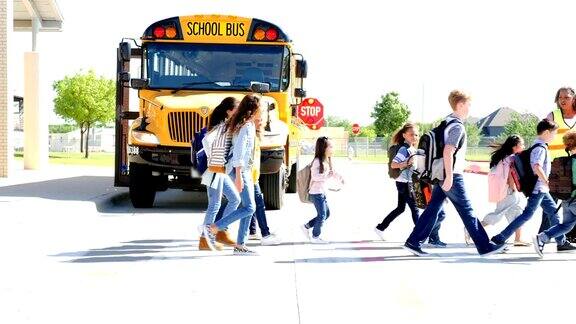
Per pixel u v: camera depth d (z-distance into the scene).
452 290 7.18
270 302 6.58
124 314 6.12
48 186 18.58
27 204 13.66
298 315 6.11
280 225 12.68
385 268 8.43
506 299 6.78
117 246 9.89
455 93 9.10
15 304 6.43
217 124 9.34
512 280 7.74
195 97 14.36
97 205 14.45
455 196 9.27
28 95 27.97
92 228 11.70
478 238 9.33
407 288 7.25
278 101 14.83
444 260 9.06
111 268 8.26
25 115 28.03
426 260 9.05
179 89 14.73
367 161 60.47
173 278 7.70
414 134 10.69
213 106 13.85
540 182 9.42
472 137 77.25
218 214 10.38
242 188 9.19
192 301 6.61
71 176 23.84
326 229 12.30
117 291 7.02
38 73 27.91
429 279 7.75
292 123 16.00
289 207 15.95
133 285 7.30
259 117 9.60
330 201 18.55
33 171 27.03
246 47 14.89
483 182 29.12
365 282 7.55
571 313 6.25
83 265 8.41
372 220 13.80
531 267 8.59
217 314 6.13
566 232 9.27
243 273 8.02
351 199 19.22
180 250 9.65
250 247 10.08
